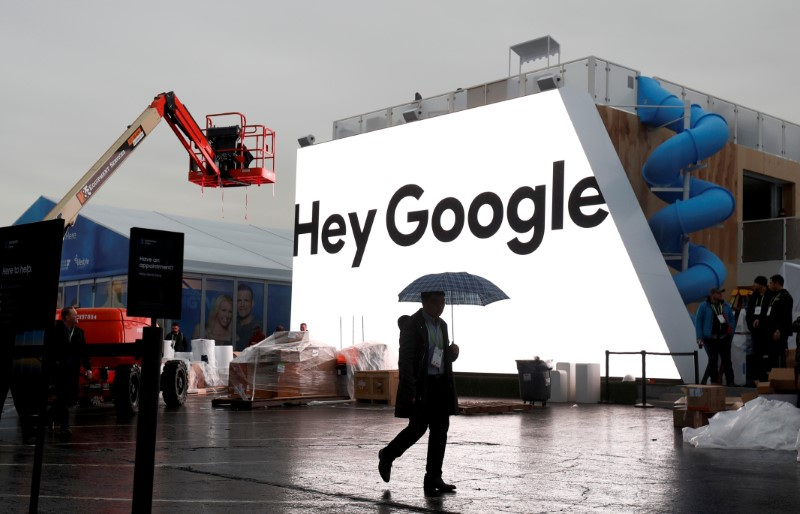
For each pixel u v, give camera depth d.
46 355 6.27
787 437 11.18
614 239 20.75
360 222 26.80
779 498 7.66
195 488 8.18
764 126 26.41
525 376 18.77
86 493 7.89
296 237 28.77
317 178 28.31
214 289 33.78
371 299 26.17
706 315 18.27
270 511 7.05
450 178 24.41
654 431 13.61
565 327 21.45
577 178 21.50
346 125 28.25
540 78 22.66
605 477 8.88
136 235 5.85
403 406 7.97
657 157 21.53
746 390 17.22
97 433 13.40
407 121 26.05
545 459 10.31
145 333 5.91
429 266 24.69
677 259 22.17
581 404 19.75
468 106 24.83
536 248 22.19
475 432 13.52
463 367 23.41
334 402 20.30
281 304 36.22
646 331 20.12
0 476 8.91
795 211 26.89
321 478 8.81
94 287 33.28
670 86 23.86
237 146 23.69
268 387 19.23
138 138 20.88
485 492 8.01
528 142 22.62
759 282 16.92
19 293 6.40
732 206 21.48
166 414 17.12
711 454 10.70
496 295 10.46
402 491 8.05
